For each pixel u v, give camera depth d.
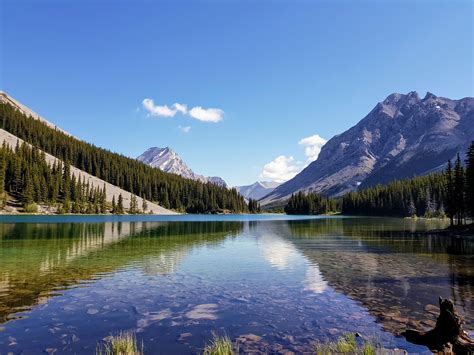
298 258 33.03
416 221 128.25
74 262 29.97
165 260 31.31
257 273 25.33
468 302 17.61
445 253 36.75
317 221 131.88
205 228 82.50
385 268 27.53
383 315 15.63
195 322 14.64
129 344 11.66
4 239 49.59
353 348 11.65
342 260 31.75
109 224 95.56
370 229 79.50
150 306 16.86
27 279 22.81
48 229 70.81
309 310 16.41
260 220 142.62
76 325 14.09
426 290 20.28
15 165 162.50
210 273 25.34
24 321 14.49
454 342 12.08
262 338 12.88
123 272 25.48
